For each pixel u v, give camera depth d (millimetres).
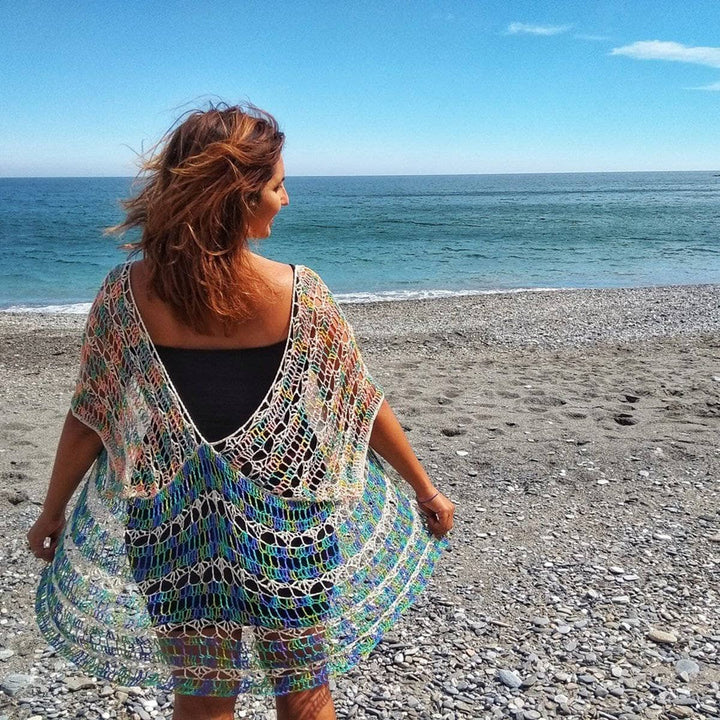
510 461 5676
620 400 7492
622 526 4527
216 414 1551
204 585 1557
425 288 21375
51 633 1689
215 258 1484
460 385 8078
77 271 25766
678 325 12375
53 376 8797
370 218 59531
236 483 1549
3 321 14172
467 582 3803
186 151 1542
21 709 2760
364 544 1711
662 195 113375
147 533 1575
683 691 2906
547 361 9562
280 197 1643
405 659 3113
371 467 1819
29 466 5508
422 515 1932
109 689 2883
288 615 1568
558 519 4637
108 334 1585
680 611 3525
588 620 3439
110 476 1646
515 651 3184
